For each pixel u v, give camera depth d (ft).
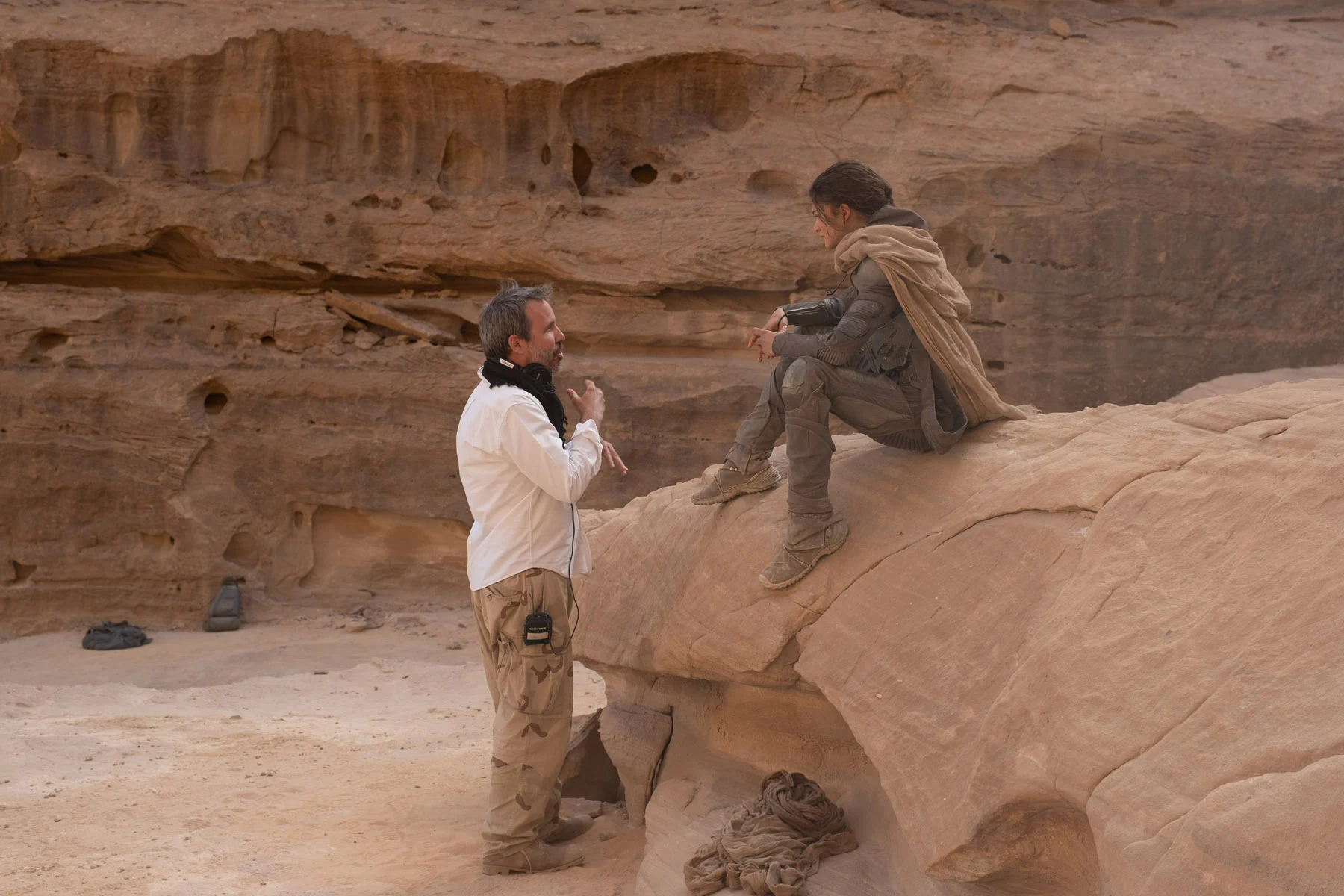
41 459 35.50
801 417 12.60
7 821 16.47
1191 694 8.30
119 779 19.13
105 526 35.96
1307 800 6.81
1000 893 10.23
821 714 14.42
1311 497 8.77
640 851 15.24
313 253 36.06
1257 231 36.47
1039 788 9.00
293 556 37.35
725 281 36.27
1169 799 7.82
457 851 15.28
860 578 12.55
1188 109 36.63
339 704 26.76
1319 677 7.56
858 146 36.52
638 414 36.45
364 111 36.06
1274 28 40.57
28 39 33.81
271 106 35.55
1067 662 9.37
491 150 36.42
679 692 16.65
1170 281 36.45
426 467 36.86
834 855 12.40
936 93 36.94
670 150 37.04
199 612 36.09
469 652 32.50
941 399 12.96
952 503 12.23
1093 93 36.94
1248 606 8.47
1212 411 10.82
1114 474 10.68
